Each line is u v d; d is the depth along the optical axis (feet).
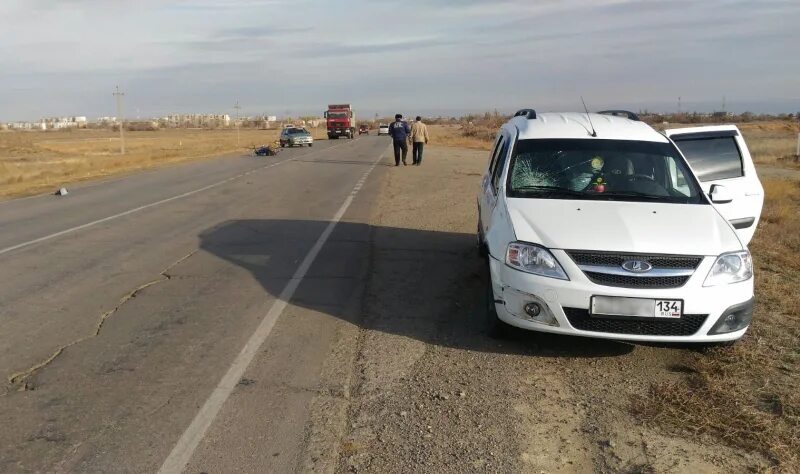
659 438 12.80
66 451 12.12
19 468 11.52
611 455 12.17
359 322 19.76
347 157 105.91
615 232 16.40
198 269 26.55
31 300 22.02
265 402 14.21
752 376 15.61
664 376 15.83
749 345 17.66
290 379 15.47
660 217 17.33
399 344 17.88
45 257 28.94
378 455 12.06
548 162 20.33
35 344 17.74
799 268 27.12
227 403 14.15
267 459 11.87
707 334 15.79
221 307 21.24
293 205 46.37
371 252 29.99
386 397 14.56
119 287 23.70
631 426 13.29
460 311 20.97
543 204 18.24
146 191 57.26
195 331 18.85
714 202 19.53
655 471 11.59
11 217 42.29
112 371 15.88
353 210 43.73
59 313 20.54
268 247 31.12
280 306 21.34
